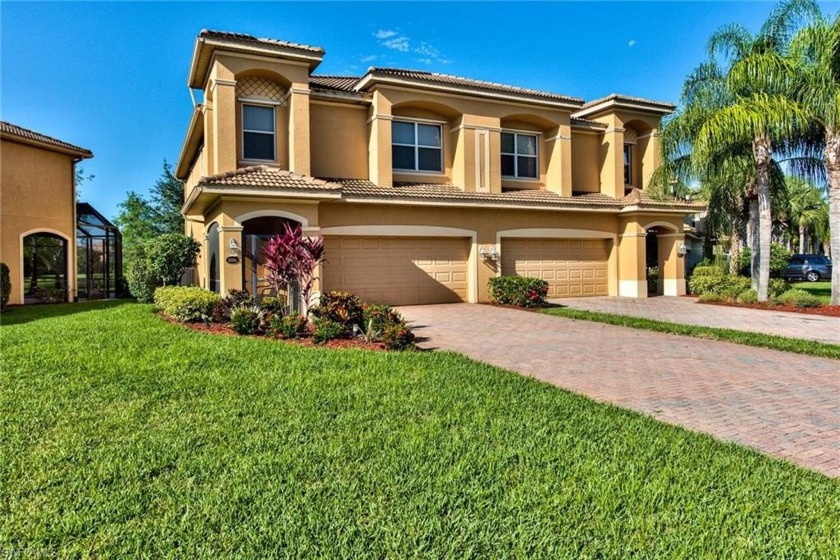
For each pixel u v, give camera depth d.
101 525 3.39
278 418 5.44
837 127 15.16
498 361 8.84
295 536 3.27
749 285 19.91
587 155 22.19
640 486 3.98
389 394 6.36
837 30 14.08
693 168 16.89
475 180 18.81
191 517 3.47
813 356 9.23
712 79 16.84
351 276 16.67
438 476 4.10
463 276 18.47
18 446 4.65
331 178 17.34
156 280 18.34
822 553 3.15
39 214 20.78
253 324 10.72
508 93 18.91
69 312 15.57
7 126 19.86
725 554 3.12
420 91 17.83
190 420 5.36
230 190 13.55
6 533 3.28
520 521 3.46
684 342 10.70
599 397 6.66
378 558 3.07
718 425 5.59
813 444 5.05
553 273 20.20
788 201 19.73
